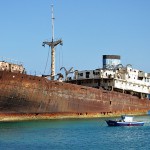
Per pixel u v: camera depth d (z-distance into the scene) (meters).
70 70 75.94
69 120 59.81
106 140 41.44
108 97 69.62
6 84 50.16
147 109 83.56
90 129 50.84
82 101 63.09
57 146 36.69
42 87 54.91
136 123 56.56
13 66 54.31
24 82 52.25
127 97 75.81
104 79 73.62
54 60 68.19
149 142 40.41
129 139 42.53
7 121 51.44
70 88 60.31
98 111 67.00
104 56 79.94
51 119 57.72
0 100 49.94
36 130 46.75
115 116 71.56
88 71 74.25
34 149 34.81
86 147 36.62
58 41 68.31
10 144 36.88
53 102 57.19
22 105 52.66
